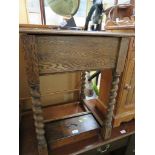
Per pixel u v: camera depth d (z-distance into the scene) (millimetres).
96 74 1364
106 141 885
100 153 916
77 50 557
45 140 768
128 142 984
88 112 1090
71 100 1291
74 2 1045
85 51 575
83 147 842
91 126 950
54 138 835
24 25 918
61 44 519
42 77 1078
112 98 775
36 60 498
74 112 1146
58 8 1027
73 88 1250
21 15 1117
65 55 542
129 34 632
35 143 843
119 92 887
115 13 969
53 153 796
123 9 962
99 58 623
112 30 896
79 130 906
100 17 967
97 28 972
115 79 723
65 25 934
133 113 1016
